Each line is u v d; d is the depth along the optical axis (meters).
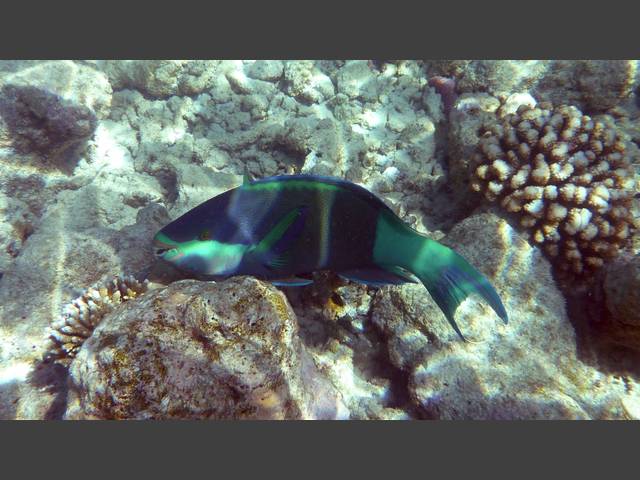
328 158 0.72
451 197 0.69
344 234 0.38
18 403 0.49
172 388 0.36
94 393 0.36
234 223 0.39
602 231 0.52
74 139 0.75
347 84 0.84
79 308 0.49
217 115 0.85
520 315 0.50
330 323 0.54
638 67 0.72
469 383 0.46
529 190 0.53
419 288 0.51
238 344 0.37
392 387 0.52
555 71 0.76
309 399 0.42
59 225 0.64
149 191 0.75
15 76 0.72
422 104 0.82
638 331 0.47
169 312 0.38
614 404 0.48
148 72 0.85
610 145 0.56
